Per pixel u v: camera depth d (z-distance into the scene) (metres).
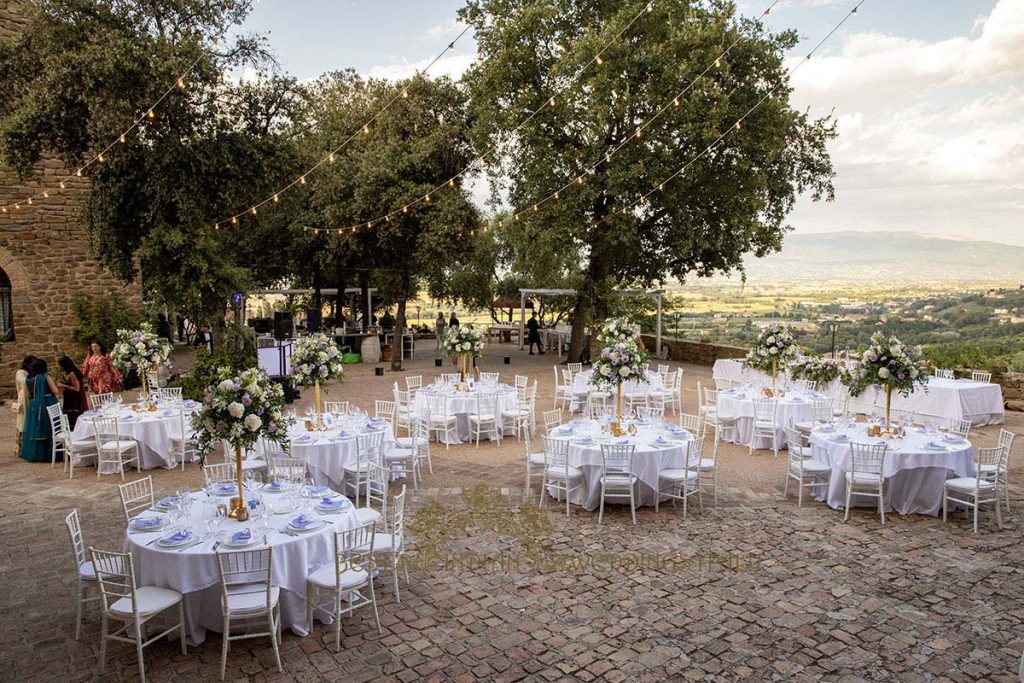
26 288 16.80
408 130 22.47
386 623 5.77
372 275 27.03
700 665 5.10
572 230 18.91
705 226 19.83
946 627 5.65
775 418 11.44
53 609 6.07
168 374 18.66
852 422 9.95
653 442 8.81
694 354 23.00
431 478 10.09
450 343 13.31
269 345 22.28
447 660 5.19
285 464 7.57
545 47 19.19
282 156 16.30
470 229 21.25
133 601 4.88
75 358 17.31
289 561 5.54
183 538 5.50
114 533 7.89
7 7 15.58
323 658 5.24
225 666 4.99
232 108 15.73
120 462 10.12
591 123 17.97
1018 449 11.52
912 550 7.30
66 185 17.12
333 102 24.45
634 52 17.78
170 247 14.70
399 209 19.91
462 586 6.46
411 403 13.09
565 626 5.70
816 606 6.03
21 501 9.12
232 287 16.12
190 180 15.19
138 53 13.08
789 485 9.78
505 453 11.62
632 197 18.97
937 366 15.76
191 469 10.77
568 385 15.74
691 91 17.17
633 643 5.43
